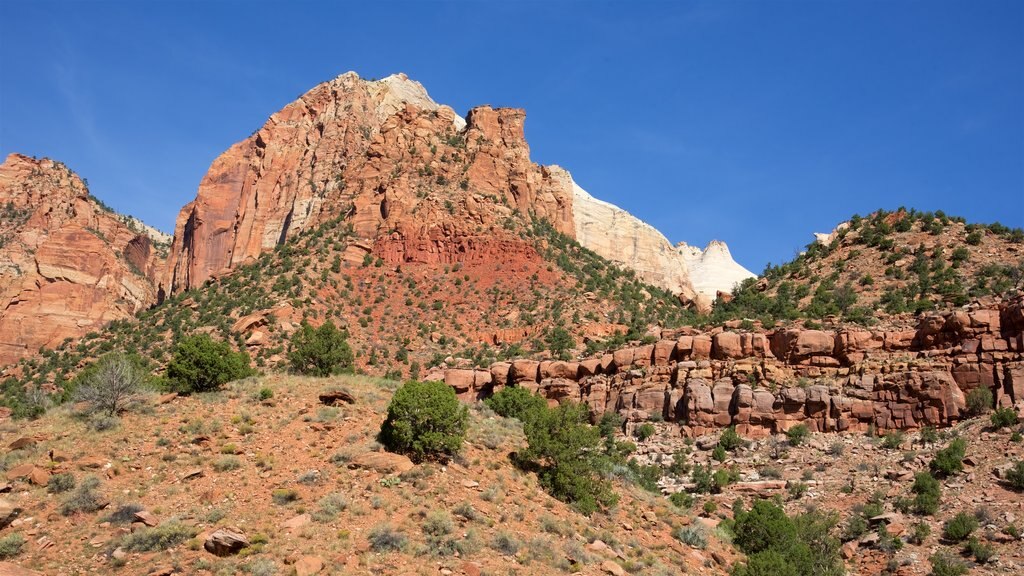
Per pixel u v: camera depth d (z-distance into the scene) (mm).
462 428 37625
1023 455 48750
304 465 33438
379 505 30188
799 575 37219
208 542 25672
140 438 35375
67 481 29562
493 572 26688
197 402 41625
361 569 25484
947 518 45469
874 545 44562
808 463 57188
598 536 33312
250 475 32094
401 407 36250
